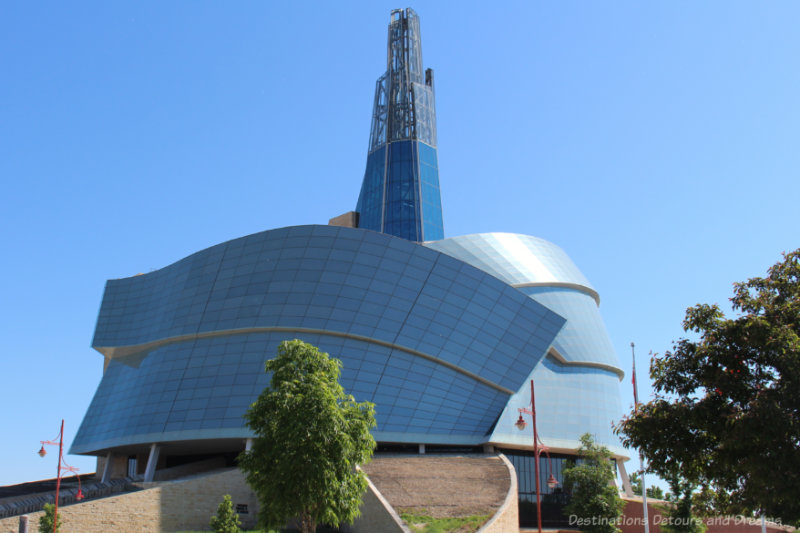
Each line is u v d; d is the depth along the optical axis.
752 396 27.11
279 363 36.75
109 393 80.25
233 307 74.62
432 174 119.31
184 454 79.62
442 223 117.06
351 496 35.53
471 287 76.31
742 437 25.61
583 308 88.69
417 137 120.00
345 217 120.00
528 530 67.50
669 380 29.28
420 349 72.69
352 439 35.75
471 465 62.72
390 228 113.81
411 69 125.12
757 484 26.39
